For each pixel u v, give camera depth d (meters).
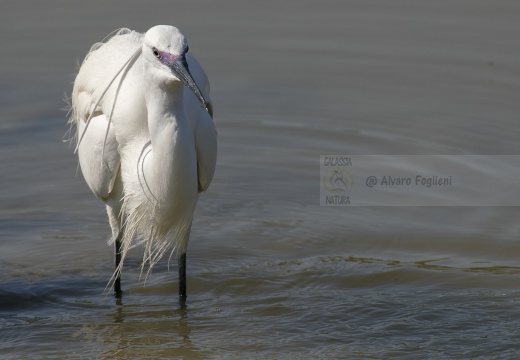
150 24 17.59
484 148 14.02
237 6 18.53
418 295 10.15
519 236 11.60
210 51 16.95
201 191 10.32
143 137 9.41
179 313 9.78
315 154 13.98
